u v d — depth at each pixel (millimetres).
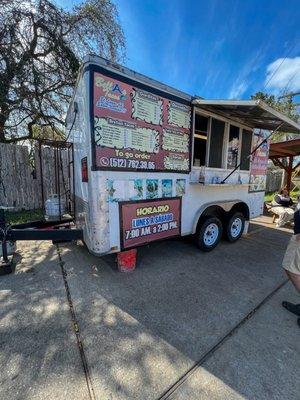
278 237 6062
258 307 2898
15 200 7648
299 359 2121
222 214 5168
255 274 3799
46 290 3150
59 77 8508
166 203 3717
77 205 4074
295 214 2752
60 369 1955
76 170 3986
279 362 2076
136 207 3322
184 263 4117
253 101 3398
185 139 3857
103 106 2867
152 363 2035
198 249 4781
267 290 3314
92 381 1857
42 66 8289
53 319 2574
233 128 4855
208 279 3568
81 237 3600
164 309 2793
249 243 5395
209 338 2344
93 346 2207
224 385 1846
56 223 4457
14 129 8586
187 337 2348
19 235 3500
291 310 2824
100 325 2494
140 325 2506
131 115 3125
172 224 3869
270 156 10930
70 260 4098
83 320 2568
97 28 8258
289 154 10641
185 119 3809
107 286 3275
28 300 2918
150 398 1731
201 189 4316
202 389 1809
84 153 3143
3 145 7340
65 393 1757
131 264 3740
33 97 7961
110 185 3021
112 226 3109
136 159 3244
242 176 5297
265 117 4371
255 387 1836
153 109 3359
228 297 3094
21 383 1827
